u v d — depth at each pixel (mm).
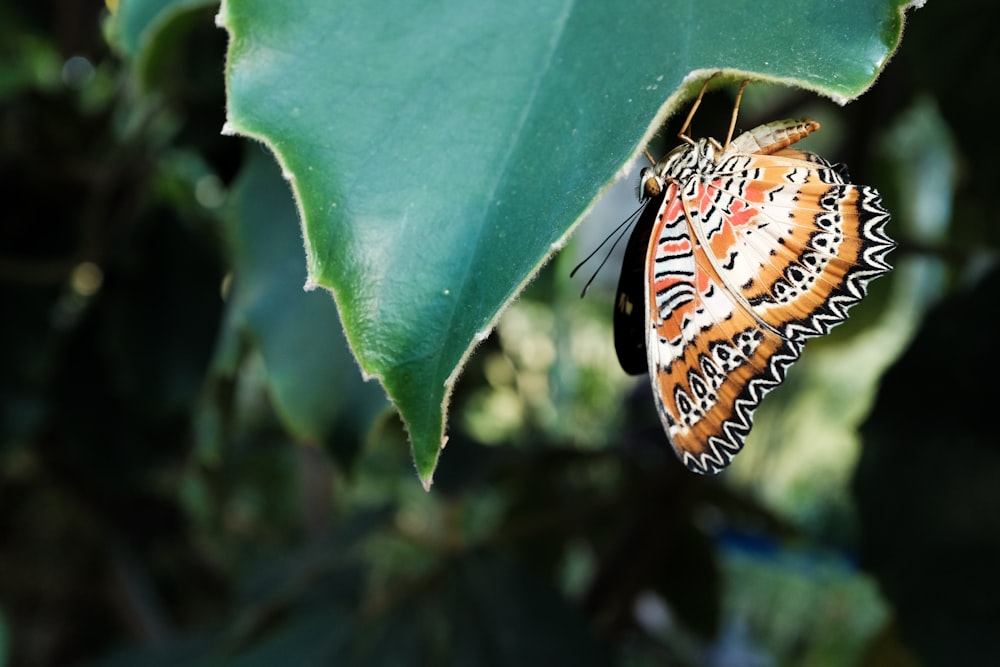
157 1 447
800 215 376
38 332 690
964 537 490
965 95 541
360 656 605
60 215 696
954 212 663
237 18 363
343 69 362
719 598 832
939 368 505
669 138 458
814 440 1975
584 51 359
